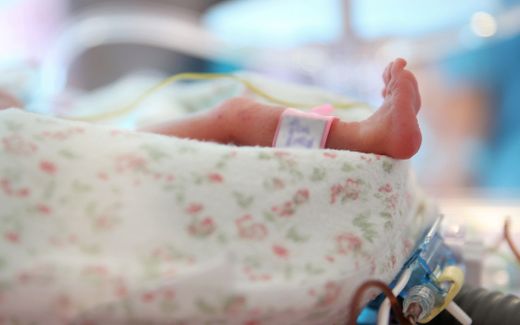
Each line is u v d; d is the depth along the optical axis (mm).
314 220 684
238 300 603
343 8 2223
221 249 629
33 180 624
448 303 768
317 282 636
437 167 2211
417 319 729
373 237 697
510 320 742
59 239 600
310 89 1349
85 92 2469
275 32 2357
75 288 576
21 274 570
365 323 894
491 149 2184
